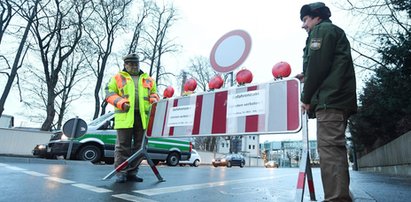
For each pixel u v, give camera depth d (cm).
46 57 2352
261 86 406
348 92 260
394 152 1488
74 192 385
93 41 2608
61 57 2428
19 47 2078
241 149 8150
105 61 2667
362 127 2019
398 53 955
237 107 432
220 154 4444
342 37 271
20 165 764
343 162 255
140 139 549
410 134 1213
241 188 529
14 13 2125
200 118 486
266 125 386
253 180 722
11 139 1507
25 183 440
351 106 263
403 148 1321
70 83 2780
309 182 335
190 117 503
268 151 9119
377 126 1803
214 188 508
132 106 514
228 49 459
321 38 262
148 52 2883
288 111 365
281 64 387
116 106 503
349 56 267
